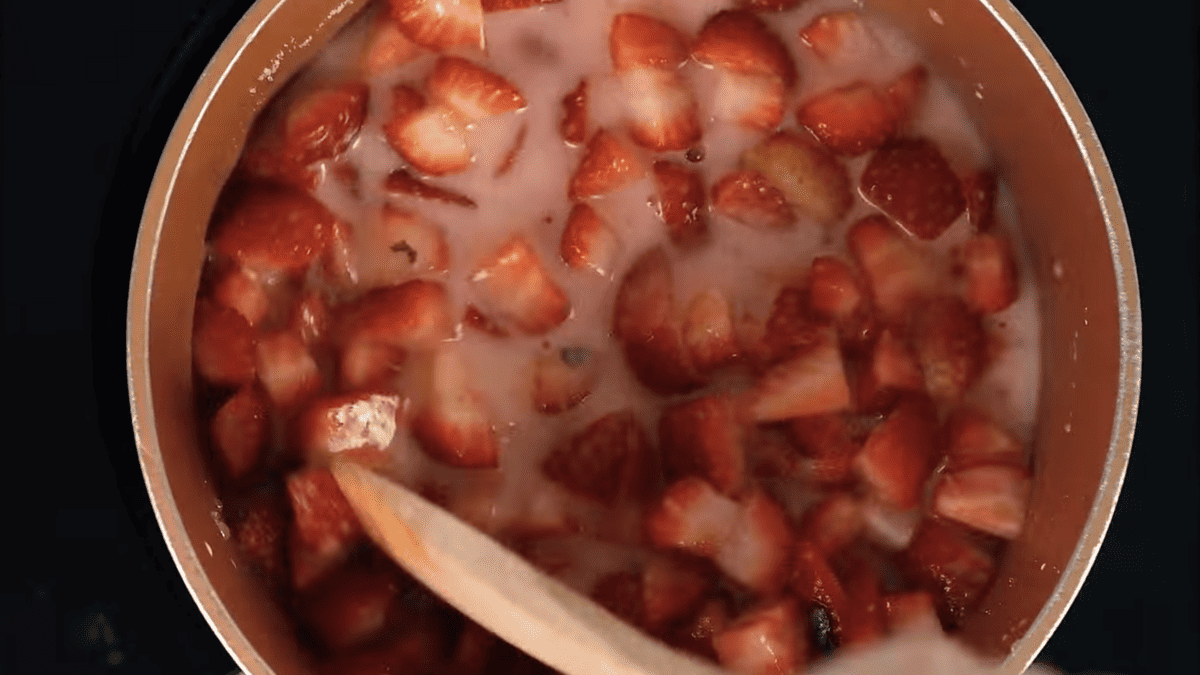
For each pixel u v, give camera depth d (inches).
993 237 13.9
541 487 13.9
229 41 13.0
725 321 14.0
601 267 14.2
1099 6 15.9
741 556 13.6
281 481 13.6
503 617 12.7
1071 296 13.4
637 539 13.8
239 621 12.7
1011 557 13.6
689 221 14.2
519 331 14.2
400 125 13.9
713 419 13.8
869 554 13.8
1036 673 15.7
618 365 14.2
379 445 13.7
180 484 12.8
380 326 13.8
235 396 13.4
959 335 13.8
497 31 14.2
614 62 14.2
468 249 14.1
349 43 13.9
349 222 14.0
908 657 13.3
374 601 13.4
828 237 14.2
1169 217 15.8
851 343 14.0
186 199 13.1
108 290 15.2
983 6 13.3
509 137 14.2
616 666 12.7
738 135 14.3
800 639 13.5
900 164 14.0
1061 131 13.1
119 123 15.2
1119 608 15.7
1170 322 15.8
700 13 14.3
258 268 13.6
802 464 13.9
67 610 15.3
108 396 15.2
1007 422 13.8
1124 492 15.8
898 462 13.6
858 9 14.1
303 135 13.7
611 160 14.1
